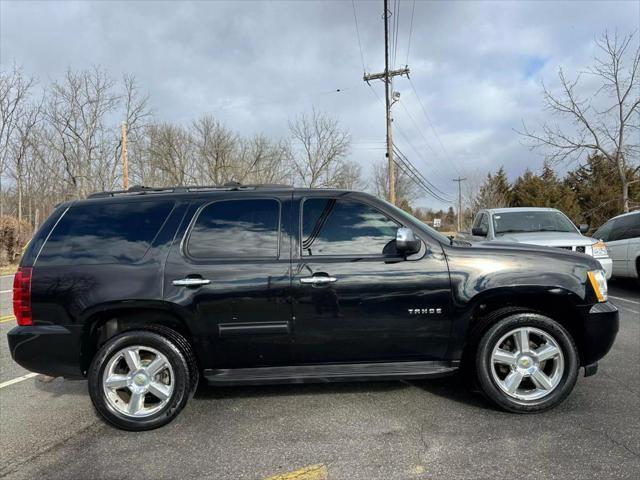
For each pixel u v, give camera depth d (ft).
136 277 11.77
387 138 91.45
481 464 9.52
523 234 27.68
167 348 11.70
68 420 12.51
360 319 11.96
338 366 12.30
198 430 11.57
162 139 121.70
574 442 10.27
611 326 12.14
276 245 12.18
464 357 12.79
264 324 11.89
